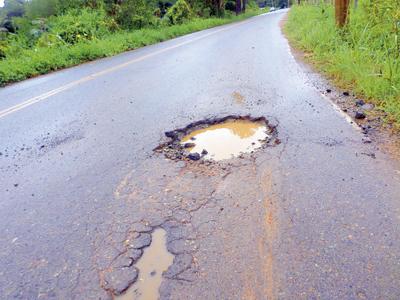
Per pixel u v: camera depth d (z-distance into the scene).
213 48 9.67
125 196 2.64
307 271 1.81
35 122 4.50
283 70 6.25
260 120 3.93
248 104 4.46
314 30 8.98
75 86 6.28
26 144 3.83
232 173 2.84
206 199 2.51
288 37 11.00
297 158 2.99
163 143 3.55
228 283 1.77
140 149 3.45
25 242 2.23
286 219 2.23
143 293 1.75
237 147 3.31
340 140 3.28
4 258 2.10
